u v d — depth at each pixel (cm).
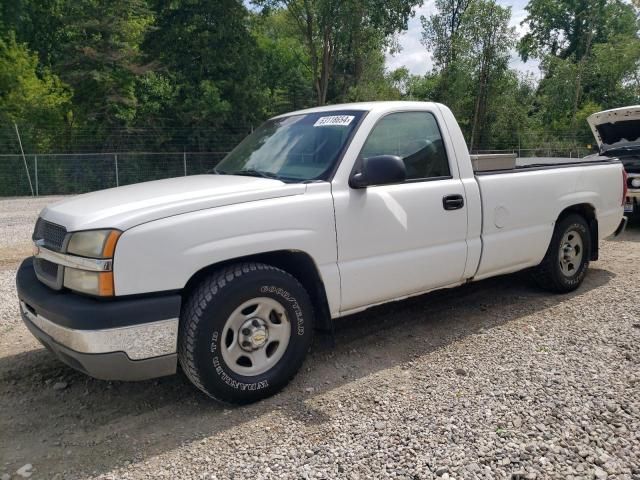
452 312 500
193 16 3025
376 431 299
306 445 288
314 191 356
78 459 284
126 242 290
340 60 3644
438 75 3478
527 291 557
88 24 2703
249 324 330
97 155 2452
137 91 2986
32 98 2630
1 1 2803
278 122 461
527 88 3691
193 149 3028
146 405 341
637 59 3709
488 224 452
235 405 334
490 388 344
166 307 298
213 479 262
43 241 332
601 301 517
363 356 405
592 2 3912
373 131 391
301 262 359
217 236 313
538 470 259
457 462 267
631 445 277
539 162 575
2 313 531
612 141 987
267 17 3369
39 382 377
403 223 394
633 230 917
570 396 328
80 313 286
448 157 435
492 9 3256
